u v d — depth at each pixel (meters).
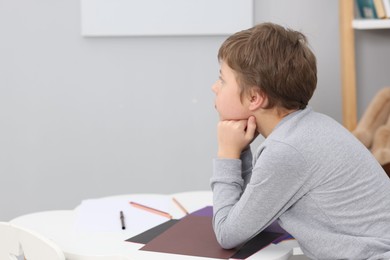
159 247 1.43
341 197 1.40
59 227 1.59
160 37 2.89
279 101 1.47
